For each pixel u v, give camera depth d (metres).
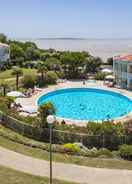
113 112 58.25
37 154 30.83
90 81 84.00
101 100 67.06
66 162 28.80
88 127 40.22
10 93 63.00
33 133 39.47
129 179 25.70
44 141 38.59
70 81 83.88
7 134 36.66
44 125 40.34
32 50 114.69
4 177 24.98
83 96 70.38
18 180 24.48
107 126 38.66
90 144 37.28
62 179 25.28
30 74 74.12
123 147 33.38
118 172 26.94
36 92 68.94
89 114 56.72
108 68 97.75
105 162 29.31
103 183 24.92
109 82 80.94
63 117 53.50
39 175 25.81
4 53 100.31
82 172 26.73
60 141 37.91
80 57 87.50
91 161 29.41
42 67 79.12
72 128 40.84
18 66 99.31
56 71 88.50
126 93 70.38
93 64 90.81
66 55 90.00
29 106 54.53
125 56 80.44
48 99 67.06
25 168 27.16
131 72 74.00
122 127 38.88
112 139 37.00
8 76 82.75
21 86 72.88
